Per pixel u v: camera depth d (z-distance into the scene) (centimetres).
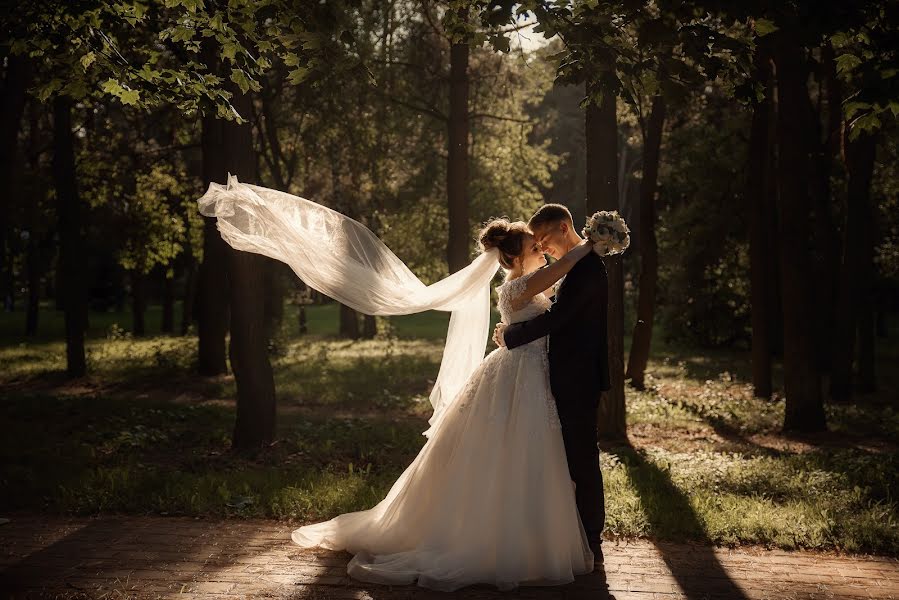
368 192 2227
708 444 963
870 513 599
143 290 2986
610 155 923
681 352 2434
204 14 497
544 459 454
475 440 464
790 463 816
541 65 1852
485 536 450
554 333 477
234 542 520
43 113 2017
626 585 453
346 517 511
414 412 1184
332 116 1767
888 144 1827
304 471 727
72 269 1655
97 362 1916
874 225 2080
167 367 1802
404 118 1841
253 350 860
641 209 1468
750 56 448
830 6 393
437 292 518
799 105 1028
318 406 1245
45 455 802
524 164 2202
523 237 504
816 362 1067
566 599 430
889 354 2394
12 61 891
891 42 430
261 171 2234
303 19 472
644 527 553
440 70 1780
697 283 2462
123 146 1994
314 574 459
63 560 482
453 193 1608
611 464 786
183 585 439
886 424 1110
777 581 464
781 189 1057
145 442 885
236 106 816
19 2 510
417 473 482
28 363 1944
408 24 1723
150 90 527
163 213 2170
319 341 2698
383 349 2334
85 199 2034
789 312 1069
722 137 2056
